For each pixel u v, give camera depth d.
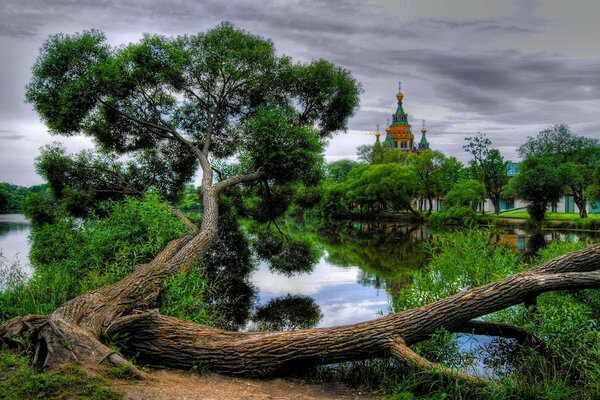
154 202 13.12
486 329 7.09
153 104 18.92
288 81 19.58
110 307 7.06
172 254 10.46
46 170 18.06
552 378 6.12
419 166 58.81
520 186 46.69
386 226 51.53
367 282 17.59
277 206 22.91
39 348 5.67
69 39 16.81
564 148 80.69
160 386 5.45
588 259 6.77
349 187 63.78
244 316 12.56
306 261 22.64
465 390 5.50
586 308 7.61
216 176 21.84
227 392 5.61
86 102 17.06
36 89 17.17
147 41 17.80
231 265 20.62
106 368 5.50
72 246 12.66
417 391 5.86
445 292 9.70
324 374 6.66
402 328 6.43
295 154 17.38
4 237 27.17
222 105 19.97
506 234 36.97
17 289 8.88
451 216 48.31
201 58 18.19
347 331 6.45
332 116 20.88
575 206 66.88
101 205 14.87
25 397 4.66
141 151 20.33
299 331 6.64
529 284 6.45
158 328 6.57
